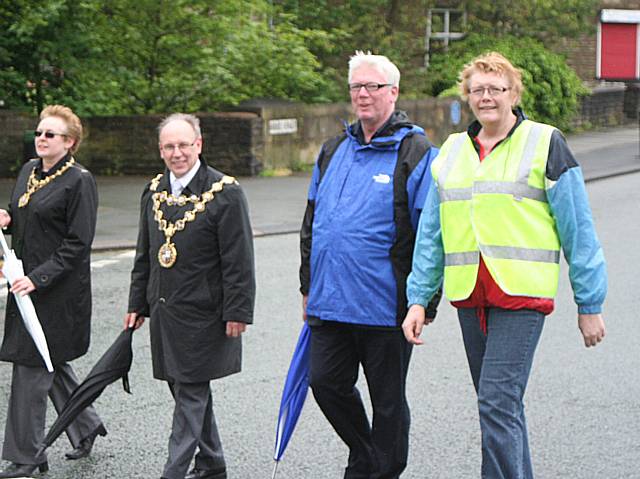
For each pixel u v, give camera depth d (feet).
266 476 23.95
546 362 32.86
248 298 22.39
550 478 23.77
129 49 85.71
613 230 58.39
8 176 79.56
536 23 120.88
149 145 82.89
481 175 19.38
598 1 123.13
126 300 41.50
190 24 85.05
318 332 21.67
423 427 27.07
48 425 27.25
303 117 87.30
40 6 75.92
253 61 87.81
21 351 23.68
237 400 29.14
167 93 85.97
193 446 22.29
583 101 126.21
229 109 85.10
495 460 19.12
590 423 27.40
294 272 46.83
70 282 23.98
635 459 24.95
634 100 137.59
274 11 93.25
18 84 81.35
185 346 22.35
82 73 80.64
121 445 25.82
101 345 34.83
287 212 65.10
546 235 19.24
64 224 23.98
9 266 23.38
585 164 91.91
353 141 21.54
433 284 20.26
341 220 21.16
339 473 24.14
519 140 19.39
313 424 27.45
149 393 29.81
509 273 19.06
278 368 32.12
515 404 19.22
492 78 19.22
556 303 40.78
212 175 22.54
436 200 19.92
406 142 21.15
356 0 108.68
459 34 124.98
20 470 23.49
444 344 35.01
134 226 59.41
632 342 35.24
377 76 20.99
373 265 20.99
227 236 22.24
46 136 23.84
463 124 103.91
